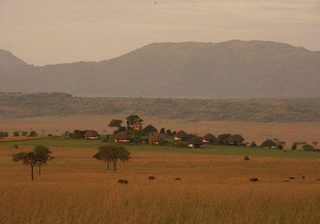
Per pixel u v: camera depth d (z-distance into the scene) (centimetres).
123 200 6800
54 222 5216
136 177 16062
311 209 6175
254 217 5509
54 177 15425
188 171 19638
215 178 16175
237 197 7194
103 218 5419
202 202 6719
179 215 5606
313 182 14662
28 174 16950
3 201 6612
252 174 18800
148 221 5284
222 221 5438
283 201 6838
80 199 6900
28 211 5769
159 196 7306
